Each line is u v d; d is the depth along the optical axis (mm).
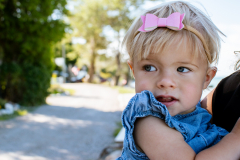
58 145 5496
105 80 40156
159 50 907
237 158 797
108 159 3510
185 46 896
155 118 898
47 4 9453
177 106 931
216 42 1005
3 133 6176
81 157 4816
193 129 947
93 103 12914
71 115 9164
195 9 1044
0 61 10031
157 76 939
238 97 1039
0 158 4523
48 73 11727
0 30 9039
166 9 1031
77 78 37406
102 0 29406
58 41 11148
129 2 28969
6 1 8430
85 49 33688
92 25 30422
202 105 1349
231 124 1051
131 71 1154
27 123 7383
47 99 13875
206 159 790
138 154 919
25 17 8797
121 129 6340
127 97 16094
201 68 946
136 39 992
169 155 826
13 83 10016
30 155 4812
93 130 6832
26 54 10492
